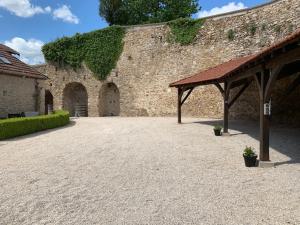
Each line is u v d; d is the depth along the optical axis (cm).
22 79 1692
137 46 2198
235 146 941
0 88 1527
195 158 782
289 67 955
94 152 862
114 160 761
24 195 504
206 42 1892
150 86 2131
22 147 950
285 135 1139
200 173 636
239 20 1744
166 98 2058
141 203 464
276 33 1559
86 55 2394
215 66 1680
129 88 2225
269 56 647
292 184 548
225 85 1167
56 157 799
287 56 586
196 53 1931
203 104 1889
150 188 536
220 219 405
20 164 725
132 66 2216
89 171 655
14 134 1162
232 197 488
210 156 804
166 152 859
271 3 1595
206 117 1873
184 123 1583
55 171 656
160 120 1778
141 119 1888
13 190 530
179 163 727
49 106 2553
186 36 1980
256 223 392
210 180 584
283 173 625
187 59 1969
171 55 2042
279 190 517
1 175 629
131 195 500
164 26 2080
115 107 2403
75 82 2452
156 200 477
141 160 761
